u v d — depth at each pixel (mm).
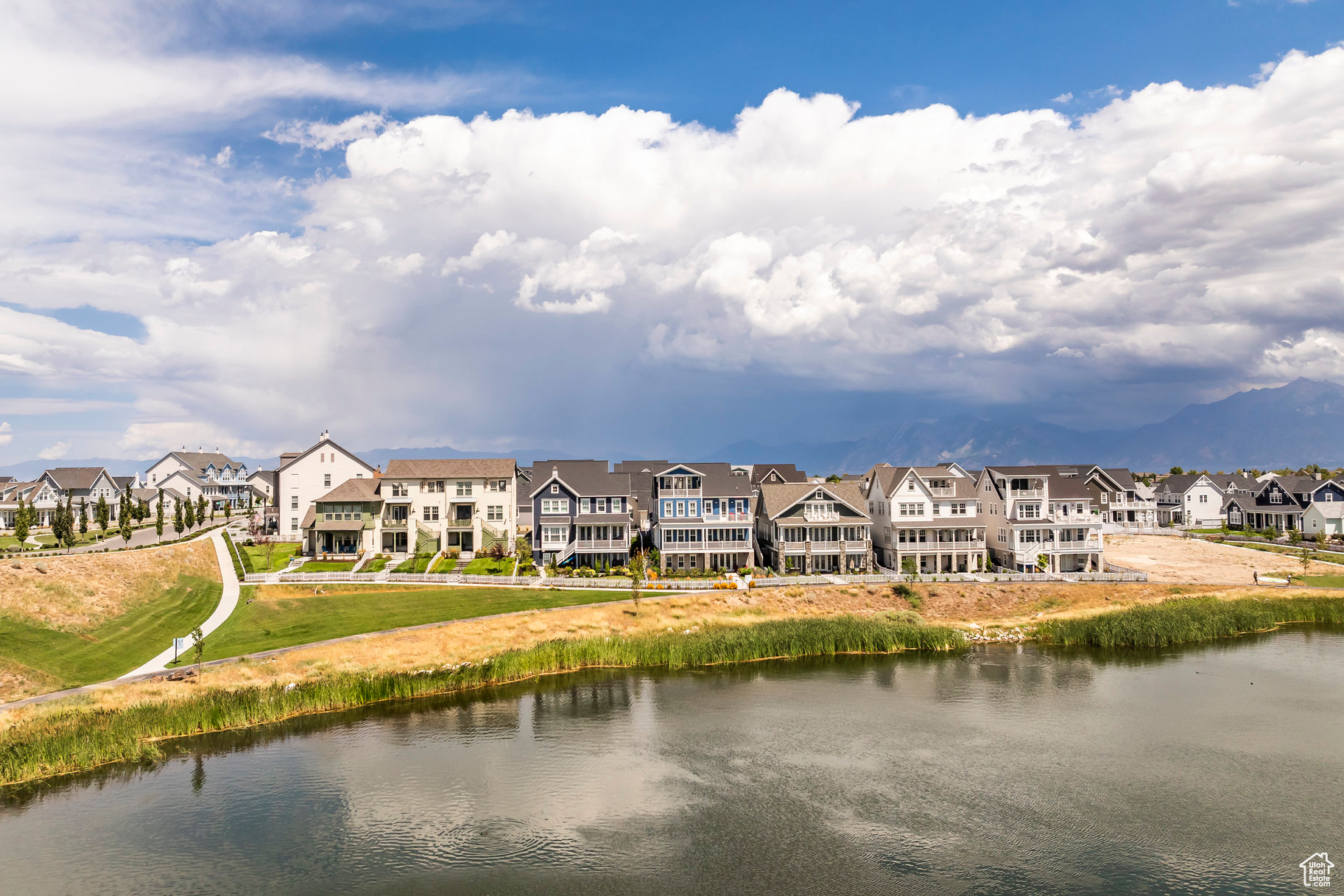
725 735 51125
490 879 34781
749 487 93625
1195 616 76812
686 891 33875
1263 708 55750
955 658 69375
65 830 38750
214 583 84750
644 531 103688
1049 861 36125
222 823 39500
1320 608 82000
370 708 56344
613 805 41438
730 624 75312
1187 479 147875
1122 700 57438
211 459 174000
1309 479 130250
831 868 35531
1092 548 97000
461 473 102312
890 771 45500
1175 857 36406
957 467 104688
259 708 52969
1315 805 41094
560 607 76438
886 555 97250
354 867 35719
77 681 54375
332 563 93312
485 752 48344
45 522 134750
